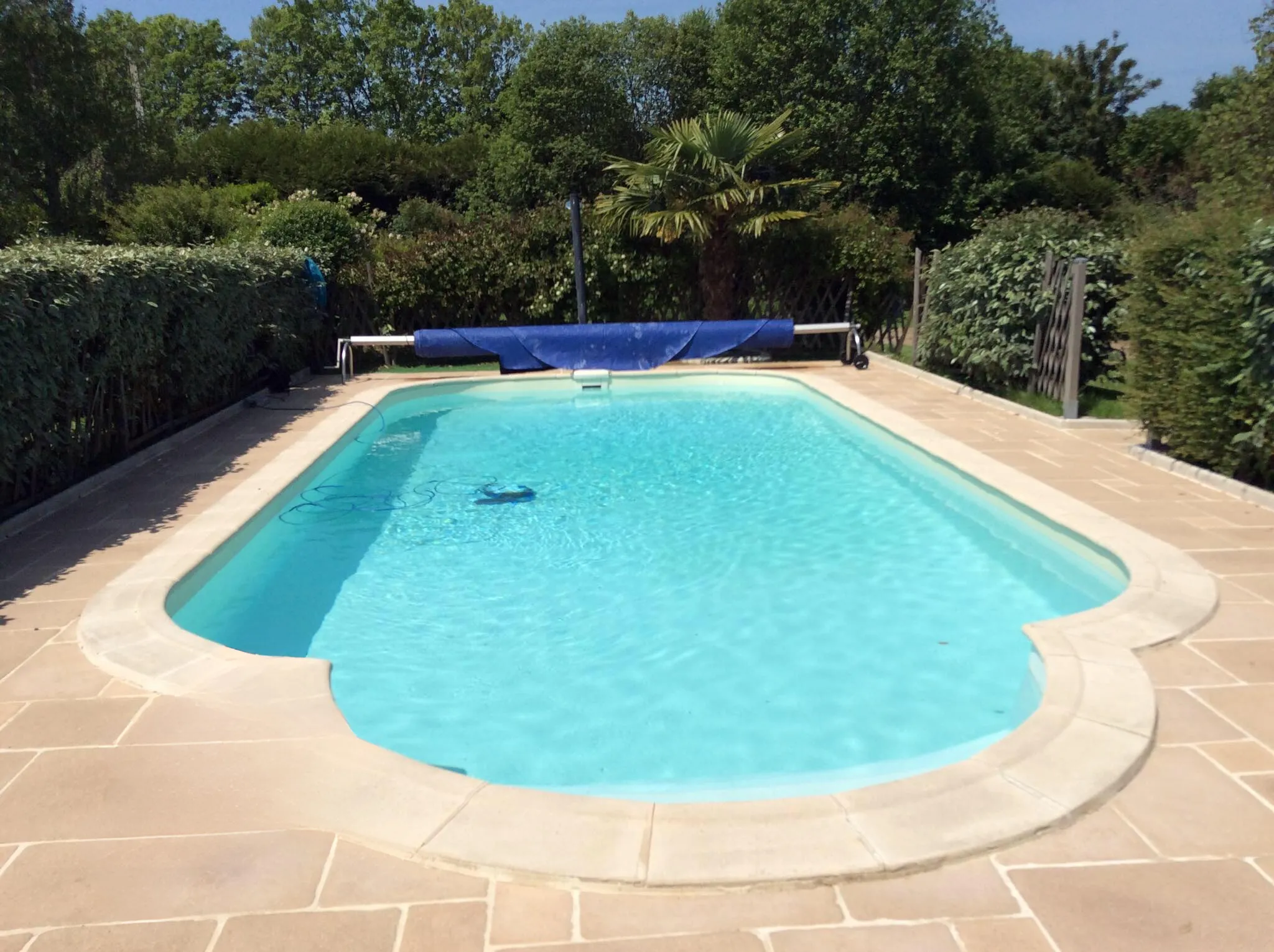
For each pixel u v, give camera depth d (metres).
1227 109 12.79
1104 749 2.88
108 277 6.68
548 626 4.85
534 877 2.35
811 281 13.78
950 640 4.57
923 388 10.54
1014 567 5.57
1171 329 6.52
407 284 13.41
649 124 26.47
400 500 7.18
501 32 51.09
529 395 11.76
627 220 13.54
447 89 50.53
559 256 13.77
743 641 4.62
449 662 4.45
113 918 2.24
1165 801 2.67
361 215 22.47
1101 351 8.63
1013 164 28.23
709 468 8.06
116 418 7.38
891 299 13.70
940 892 2.29
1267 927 2.16
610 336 12.30
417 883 2.36
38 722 3.21
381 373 12.86
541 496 7.26
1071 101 32.69
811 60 23.38
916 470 7.54
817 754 3.55
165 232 15.30
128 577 4.64
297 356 12.25
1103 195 27.66
